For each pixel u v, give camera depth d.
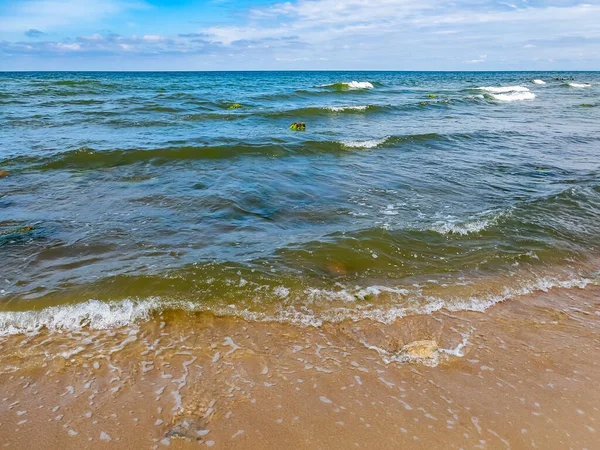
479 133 17.88
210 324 5.11
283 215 8.45
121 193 9.52
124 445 3.50
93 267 6.25
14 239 7.15
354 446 3.53
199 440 3.55
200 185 10.10
